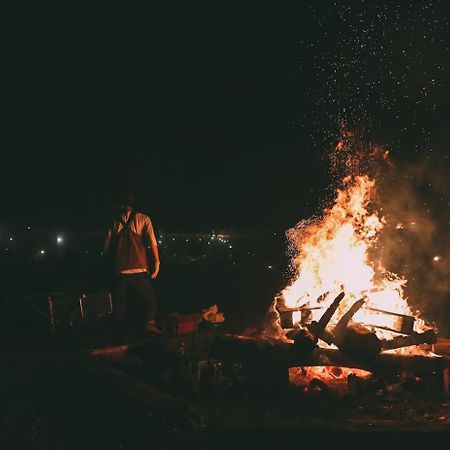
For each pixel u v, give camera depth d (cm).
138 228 669
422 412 497
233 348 588
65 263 1044
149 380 557
